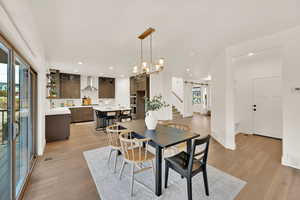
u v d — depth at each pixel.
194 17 2.02
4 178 1.54
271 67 4.20
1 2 1.12
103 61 4.48
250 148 3.43
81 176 2.27
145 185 2.04
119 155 3.03
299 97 2.38
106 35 2.60
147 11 1.87
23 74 2.16
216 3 1.71
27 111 2.40
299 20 2.14
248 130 4.69
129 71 6.17
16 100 1.77
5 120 1.55
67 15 1.93
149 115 2.55
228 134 3.42
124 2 1.68
